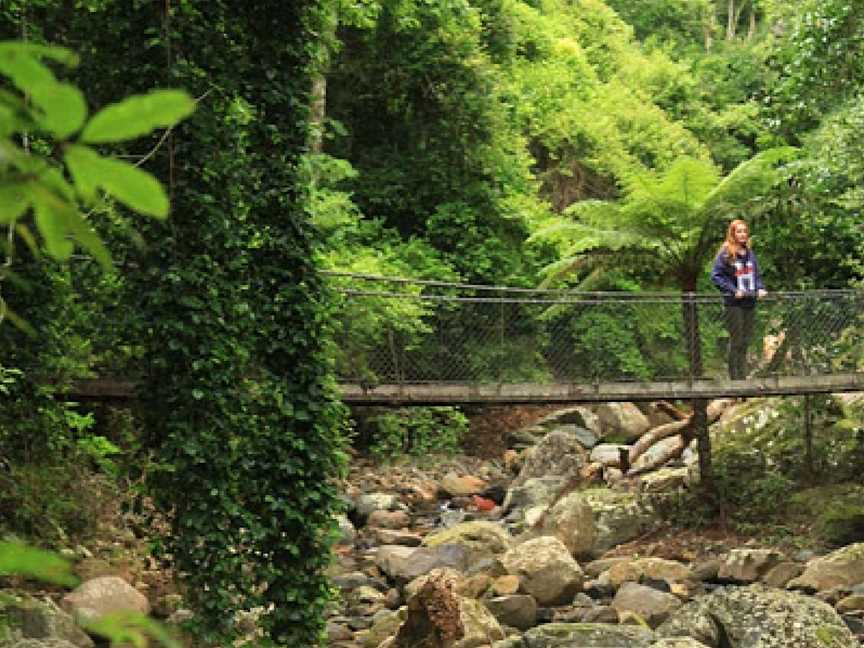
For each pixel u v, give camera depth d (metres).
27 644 8.95
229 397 10.26
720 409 21.61
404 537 17.78
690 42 54.38
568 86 35.72
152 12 9.98
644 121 36.81
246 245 10.52
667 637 11.41
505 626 13.16
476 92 27.33
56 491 11.73
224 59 10.45
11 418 11.05
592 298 25.34
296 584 10.60
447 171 27.08
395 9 25.75
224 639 10.16
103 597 10.97
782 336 16.91
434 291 24.92
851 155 17.20
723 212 17.17
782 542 16.50
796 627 11.27
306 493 10.60
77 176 1.00
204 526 10.10
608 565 15.98
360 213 26.17
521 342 16.19
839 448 17.86
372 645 12.34
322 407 10.76
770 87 18.23
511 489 20.33
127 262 10.02
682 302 16.19
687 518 17.22
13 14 10.01
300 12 10.82
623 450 19.66
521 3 38.25
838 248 19.52
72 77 10.05
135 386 10.26
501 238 27.27
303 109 10.85
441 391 15.32
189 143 10.01
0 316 1.34
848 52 17.03
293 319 10.70
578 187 32.56
